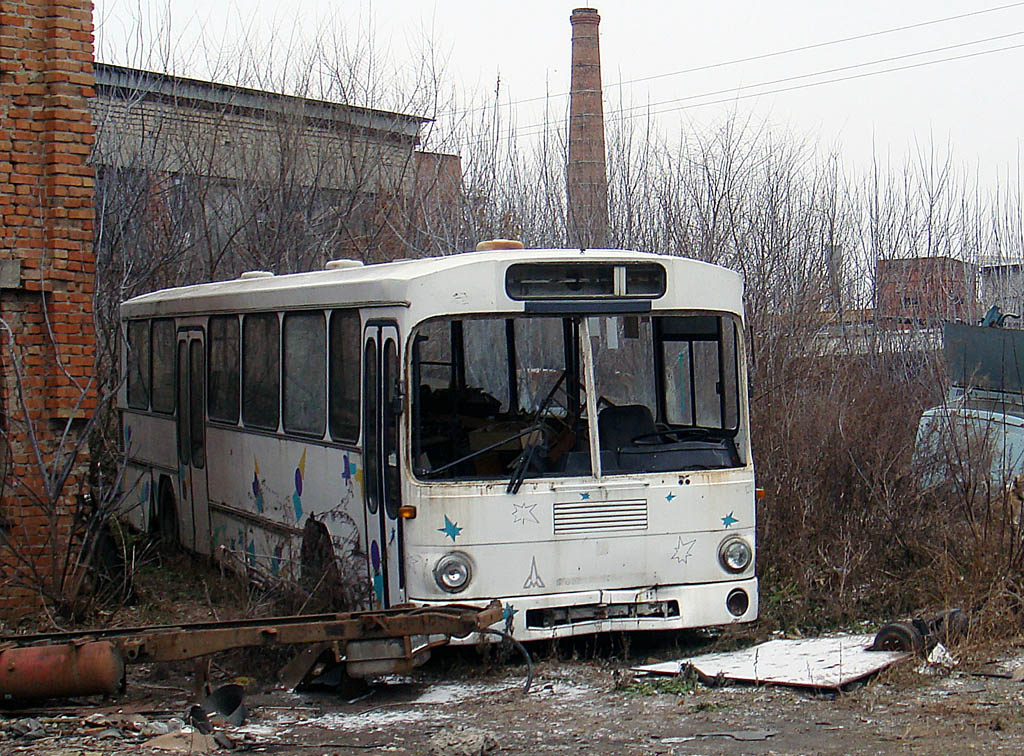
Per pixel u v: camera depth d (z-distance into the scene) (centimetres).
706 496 982
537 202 2327
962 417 1269
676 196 2294
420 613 870
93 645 834
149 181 2016
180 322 1477
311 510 1096
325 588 1029
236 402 1291
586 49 3931
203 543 1395
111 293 1773
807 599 1105
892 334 2100
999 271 2762
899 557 1185
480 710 857
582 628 949
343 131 2330
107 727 825
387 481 949
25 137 1168
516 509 935
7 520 1159
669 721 809
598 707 852
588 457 962
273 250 2183
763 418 1323
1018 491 1180
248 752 775
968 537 1154
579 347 971
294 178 2225
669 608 970
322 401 1076
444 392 960
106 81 2123
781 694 864
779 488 1219
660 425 1055
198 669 890
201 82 2242
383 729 821
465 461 948
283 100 2297
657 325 1057
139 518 1639
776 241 2244
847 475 1232
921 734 757
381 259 2211
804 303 2012
